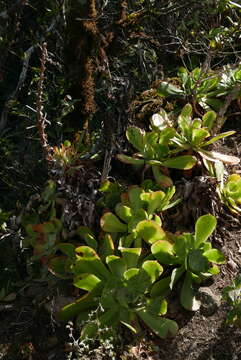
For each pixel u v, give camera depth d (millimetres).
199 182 1836
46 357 1581
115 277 1632
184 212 1841
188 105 1976
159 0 2465
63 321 1645
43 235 1785
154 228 1667
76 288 1705
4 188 2408
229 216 1885
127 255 1643
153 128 1947
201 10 2562
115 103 2064
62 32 2518
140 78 2598
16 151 2508
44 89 2441
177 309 1661
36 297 1731
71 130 2273
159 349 1582
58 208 1863
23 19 2523
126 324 1551
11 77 2828
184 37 2592
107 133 1848
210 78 2170
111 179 1906
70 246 1722
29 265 1804
